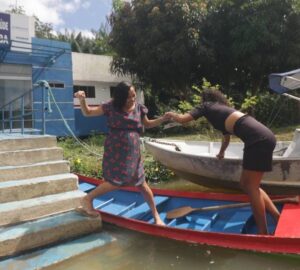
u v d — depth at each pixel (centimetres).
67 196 522
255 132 437
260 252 416
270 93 1808
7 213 464
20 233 442
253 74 1736
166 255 434
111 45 1809
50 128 1402
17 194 502
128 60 1792
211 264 411
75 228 479
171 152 715
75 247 456
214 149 844
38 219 487
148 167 905
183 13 1570
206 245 442
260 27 1488
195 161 677
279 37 1534
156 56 1620
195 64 1670
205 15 1603
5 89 1289
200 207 574
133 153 466
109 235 490
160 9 1636
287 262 404
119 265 414
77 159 920
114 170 465
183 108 1307
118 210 591
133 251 445
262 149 433
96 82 1958
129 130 464
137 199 627
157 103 1991
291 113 1691
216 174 665
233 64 1673
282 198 539
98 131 1605
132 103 468
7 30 1211
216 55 1644
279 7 1525
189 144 858
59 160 598
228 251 430
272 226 490
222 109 462
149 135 1450
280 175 621
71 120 1465
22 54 1310
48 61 1378
